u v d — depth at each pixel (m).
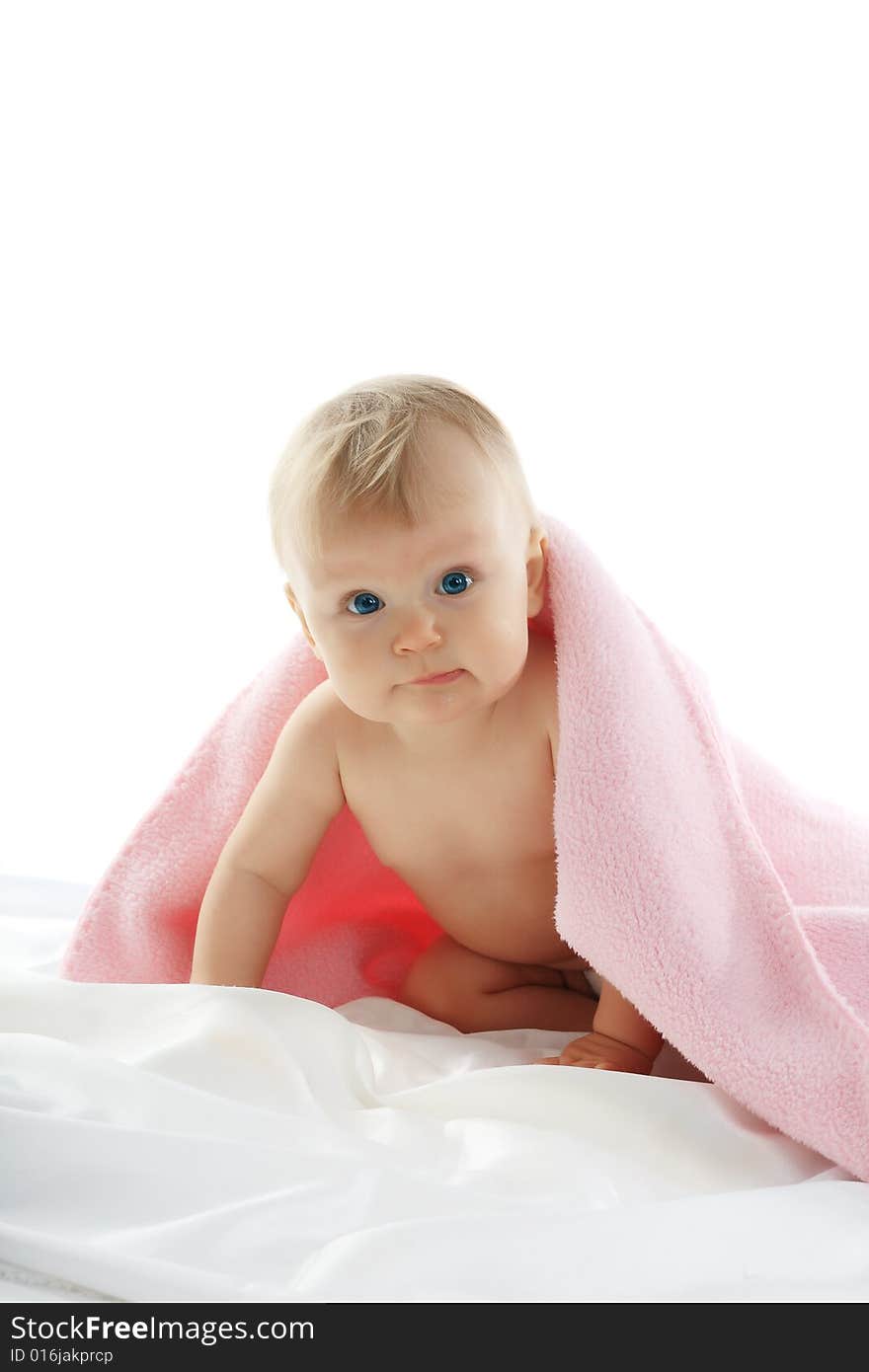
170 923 1.33
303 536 1.09
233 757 1.30
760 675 2.32
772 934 1.10
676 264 2.38
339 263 2.48
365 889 1.38
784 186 2.33
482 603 1.08
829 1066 1.00
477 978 1.33
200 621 2.54
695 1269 0.83
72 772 2.29
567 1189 0.92
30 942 1.45
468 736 1.20
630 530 2.43
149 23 2.45
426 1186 0.89
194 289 2.51
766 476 2.38
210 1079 1.05
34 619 2.54
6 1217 0.88
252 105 2.46
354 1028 1.12
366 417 1.09
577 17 2.35
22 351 2.52
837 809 1.35
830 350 2.35
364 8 2.40
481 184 2.42
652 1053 1.18
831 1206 0.90
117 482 2.53
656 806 1.11
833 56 2.28
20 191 2.50
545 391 2.45
